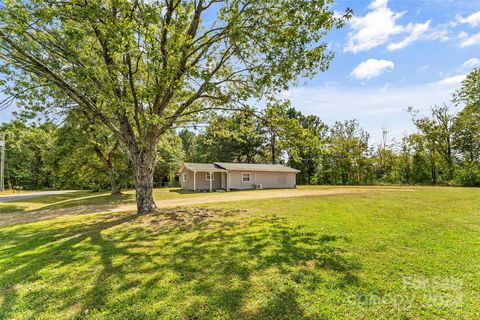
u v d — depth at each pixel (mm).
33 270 4168
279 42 6266
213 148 38312
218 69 8617
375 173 34219
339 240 5379
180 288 3445
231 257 4523
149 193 9008
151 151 8852
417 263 4129
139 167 8898
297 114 37094
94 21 6051
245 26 6297
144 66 8031
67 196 21594
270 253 4684
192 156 44094
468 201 10852
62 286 3602
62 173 18672
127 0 6559
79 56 6848
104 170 19750
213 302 3090
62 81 6777
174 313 2896
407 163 31938
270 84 7324
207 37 8094
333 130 38312
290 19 6422
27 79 7660
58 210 12156
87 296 3316
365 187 23141
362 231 6051
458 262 4145
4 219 10109
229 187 24781
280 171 26438
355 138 34906
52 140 16219
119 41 5559
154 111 8227
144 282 3645
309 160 35688
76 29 5547
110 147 18219
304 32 6105
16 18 5086
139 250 5043
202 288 3430
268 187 26438
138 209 8969
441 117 28781
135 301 3158
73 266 4297
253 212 8938
